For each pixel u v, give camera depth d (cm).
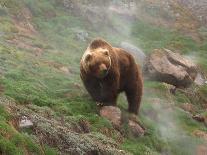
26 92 1762
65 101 1867
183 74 2794
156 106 2359
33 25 3212
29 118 1379
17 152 1178
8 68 2092
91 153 1391
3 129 1220
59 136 1370
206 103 2839
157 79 2778
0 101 1402
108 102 1853
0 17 3045
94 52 1761
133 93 1955
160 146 1864
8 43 2617
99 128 1673
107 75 1786
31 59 2414
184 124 2281
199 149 2016
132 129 1803
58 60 2578
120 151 1508
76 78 2342
